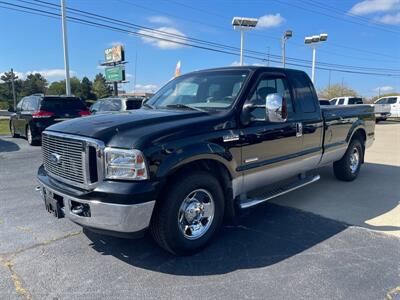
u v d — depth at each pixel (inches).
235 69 180.2
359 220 184.4
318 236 163.0
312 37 1330.0
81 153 129.0
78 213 129.8
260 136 165.8
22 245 152.4
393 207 205.8
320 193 234.7
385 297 114.1
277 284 122.0
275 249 149.3
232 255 144.0
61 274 128.5
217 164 152.2
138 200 121.2
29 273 129.0
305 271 130.7
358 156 271.0
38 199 220.7
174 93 191.5
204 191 144.9
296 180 210.1
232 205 161.2
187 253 142.6
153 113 153.3
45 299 113.0
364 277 126.3
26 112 517.0
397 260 139.1
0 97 3909.9
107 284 122.2
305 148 200.8
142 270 131.9
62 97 503.8
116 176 123.2
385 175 289.6
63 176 140.0
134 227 123.6
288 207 205.2
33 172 304.2
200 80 184.5
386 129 805.9
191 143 135.9
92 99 3969.0
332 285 121.0
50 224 176.7
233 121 154.0
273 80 183.0
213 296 115.0
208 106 167.3
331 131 225.5
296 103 195.8
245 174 161.0
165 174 126.9
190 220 142.3
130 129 130.3
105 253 145.0
